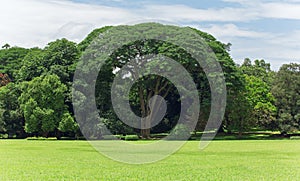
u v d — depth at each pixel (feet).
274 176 77.46
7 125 207.31
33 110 191.93
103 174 78.59
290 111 225.76
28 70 215.51
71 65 206.49
